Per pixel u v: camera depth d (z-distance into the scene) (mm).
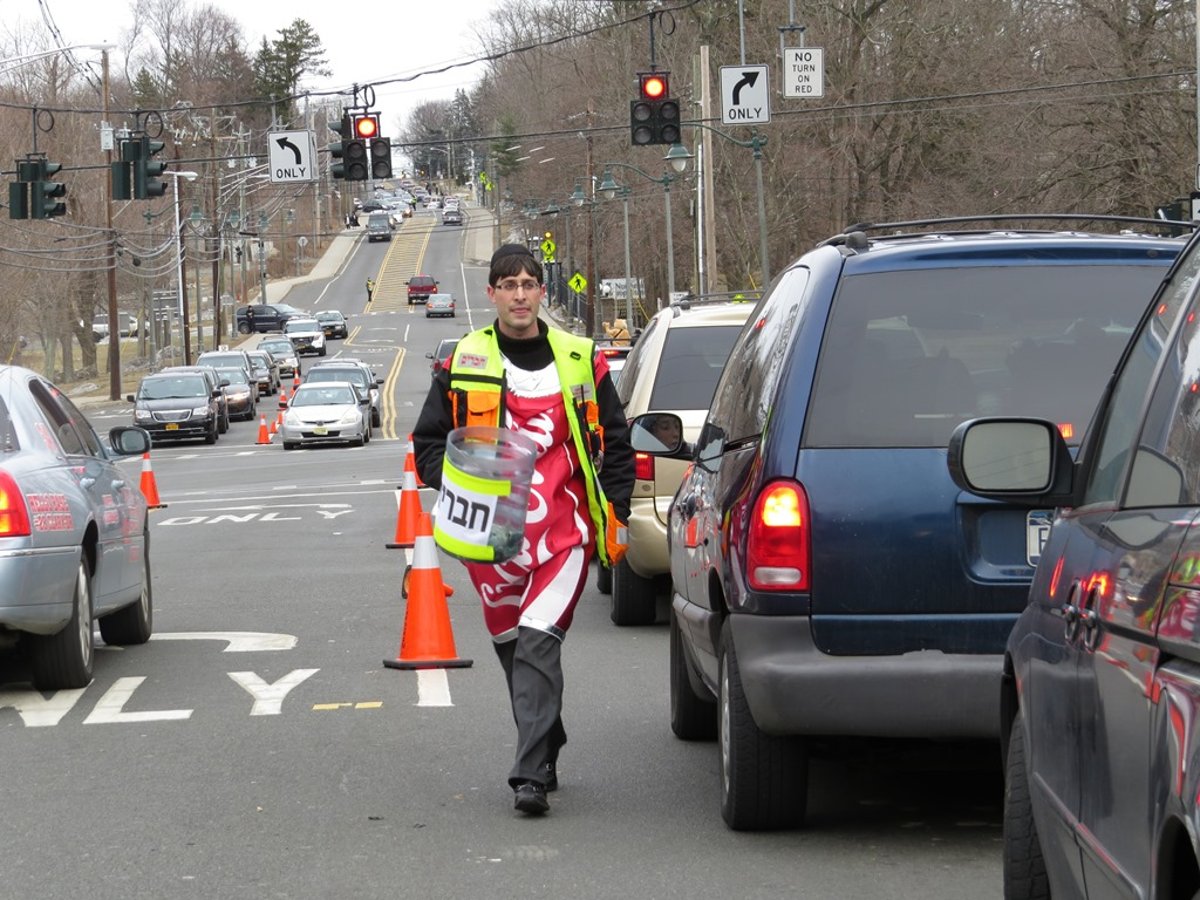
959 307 8367
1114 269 8492
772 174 82938
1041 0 61469
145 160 51688
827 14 81438
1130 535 4961
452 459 8953
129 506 15289
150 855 8648
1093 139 57469
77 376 132750
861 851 8492
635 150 103438
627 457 9469
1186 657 4203
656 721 11930
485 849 8648
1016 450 5996
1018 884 6254
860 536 8000
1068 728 5418
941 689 7895
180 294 111188
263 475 42375
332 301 195375
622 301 133625
